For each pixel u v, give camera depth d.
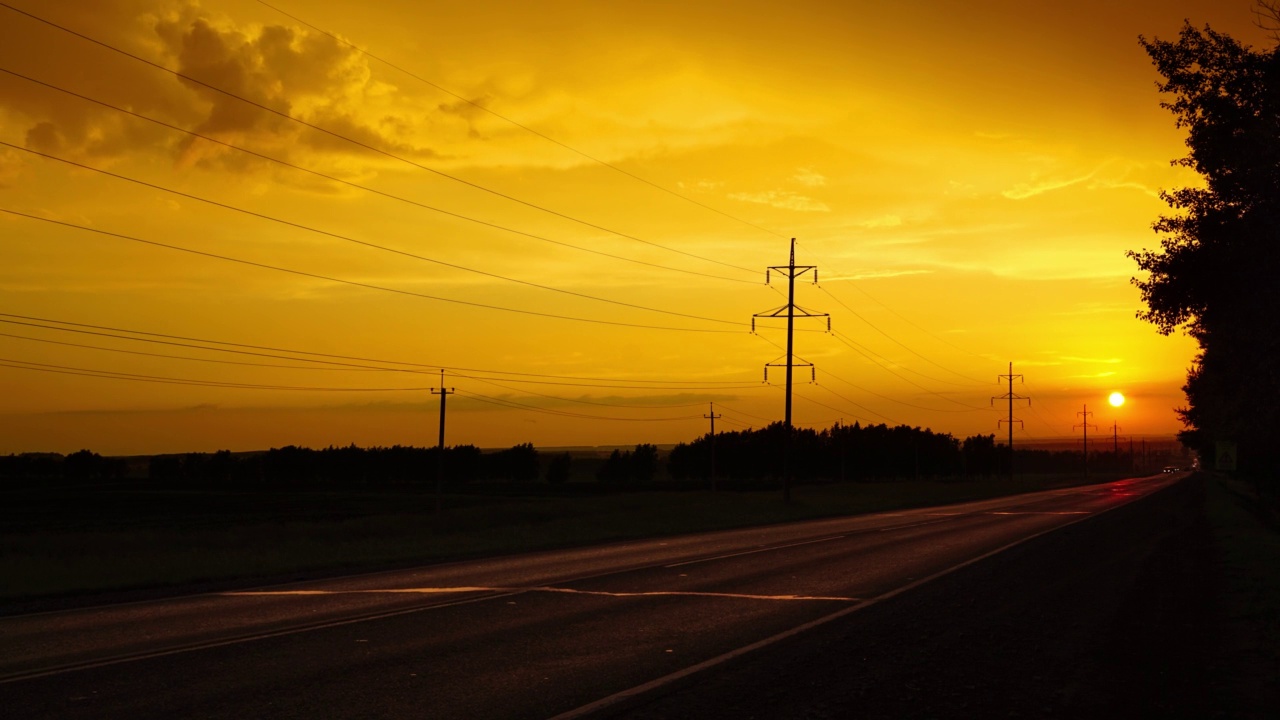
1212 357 24.97
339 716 8.46
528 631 13.16
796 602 16.28
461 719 8.38
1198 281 18.98
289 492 106.69
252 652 11.48
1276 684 10.35
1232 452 46.22
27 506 77.00
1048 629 13.89
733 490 98.31
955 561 24.06
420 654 11.40
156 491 109.06
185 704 8.84
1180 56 18.86
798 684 9.96
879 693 9.62
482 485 130.00
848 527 38.59
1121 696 9.73
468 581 19.64
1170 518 44.56
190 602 16.41
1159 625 14.41
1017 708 9.14
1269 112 18.08
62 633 12.95
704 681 10.04
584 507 55.44
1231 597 17.59
